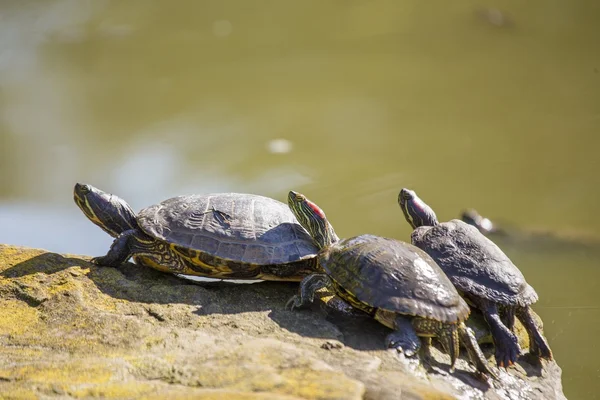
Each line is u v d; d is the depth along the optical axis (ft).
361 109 74.90
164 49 92.17
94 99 78.18
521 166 63.72
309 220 28.53
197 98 78.18
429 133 70.49
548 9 99.14
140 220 28.22
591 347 35.58
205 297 27.35
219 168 62.23
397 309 23.93
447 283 25.26
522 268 46.50
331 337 25.12
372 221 53.93
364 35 95.25
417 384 22.21
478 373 25.16
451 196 58.23
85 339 24.08
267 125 71.10
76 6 104.17
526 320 28.25
